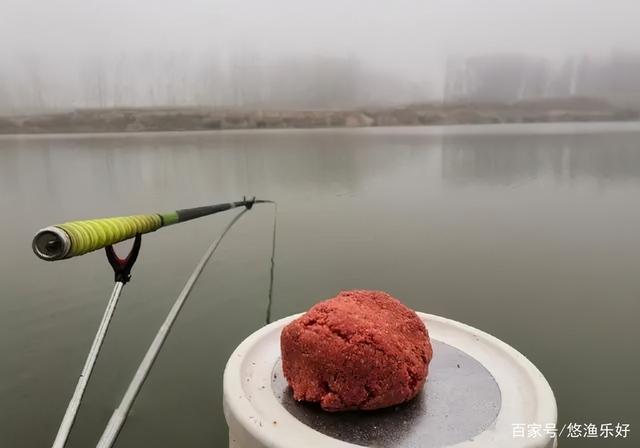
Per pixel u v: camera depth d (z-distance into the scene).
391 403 1.09
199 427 2.75
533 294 4.48
